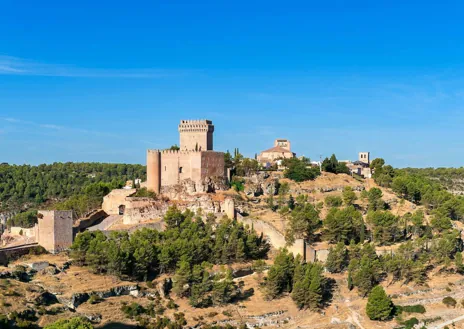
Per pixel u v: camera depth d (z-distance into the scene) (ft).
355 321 632.38
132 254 641.40
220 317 605.31
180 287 625.41
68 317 542.57
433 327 638.53
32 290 565.12
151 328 558.56
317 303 640.99
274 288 646.33
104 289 599.57
